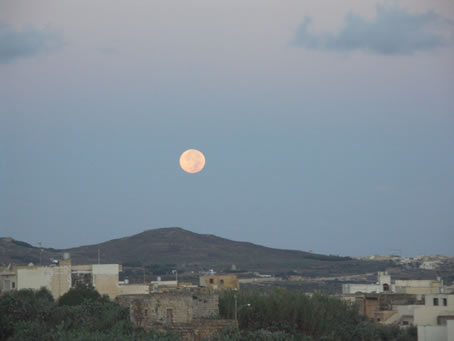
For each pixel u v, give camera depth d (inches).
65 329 5251.0
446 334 5423.2
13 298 5762.8
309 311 5698.8
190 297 4867.1
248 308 5531.5
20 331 5226.4
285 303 5654.5
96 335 4692.4
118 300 5536.4
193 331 4736.7
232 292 5708.7
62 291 7815.0
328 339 5654.5
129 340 4537.4
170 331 4675.2
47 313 5664.4
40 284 7765.8
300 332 5595.5
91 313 5570.9
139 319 4852.4
